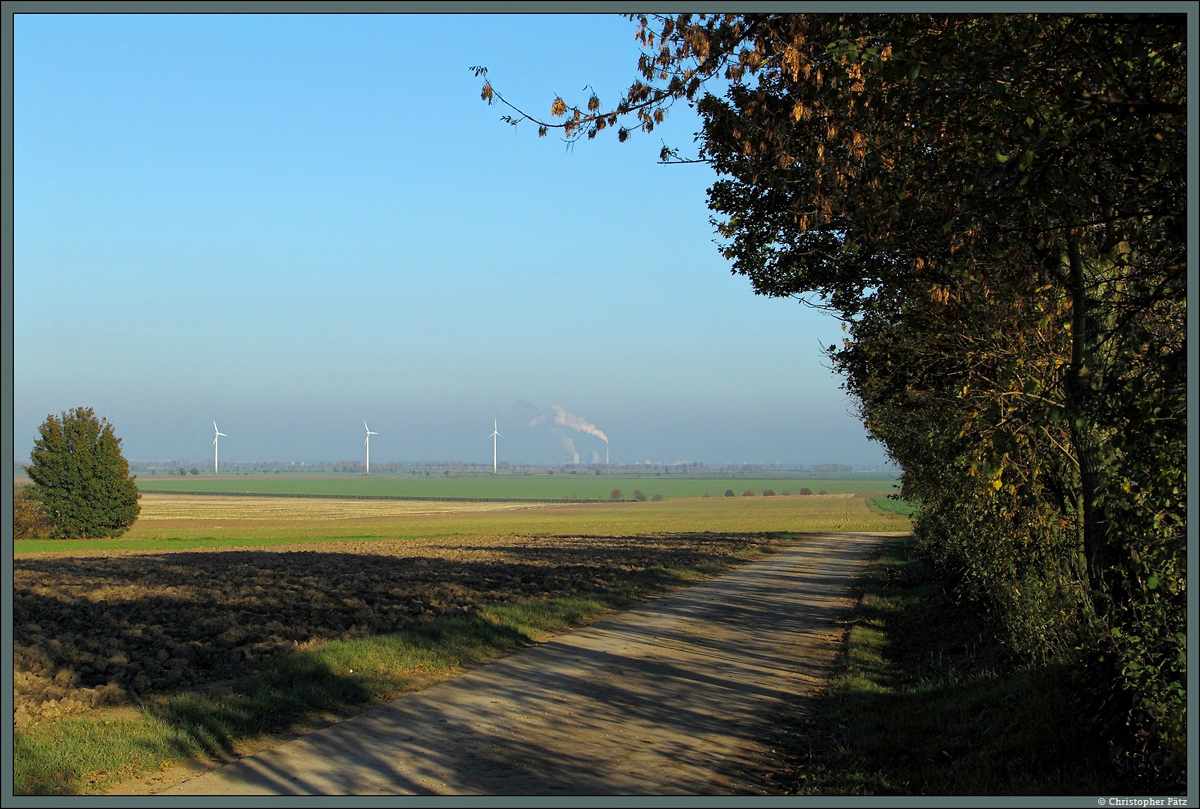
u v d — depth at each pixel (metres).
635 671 13.03
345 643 13.89
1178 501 5.74
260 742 9.19
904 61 6.20
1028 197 5.80
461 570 29.95
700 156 9.86
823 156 8.30
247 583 24.91
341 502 151.88
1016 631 11.20
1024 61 5.79
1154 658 6.74
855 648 14.57
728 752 8.88
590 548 44.34
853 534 62.00
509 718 10.15
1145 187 5.88
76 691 10.79
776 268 13.06
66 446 65.06
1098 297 7.69
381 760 8.48
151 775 8.06
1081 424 5.36
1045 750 7.65
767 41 7.66
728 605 21.47
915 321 11.05
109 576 27.19
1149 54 5.70
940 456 8.27
